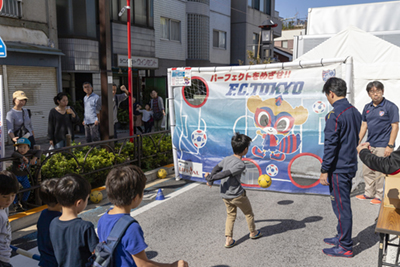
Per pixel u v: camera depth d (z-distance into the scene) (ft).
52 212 7.79
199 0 62.23
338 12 28.37
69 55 42.57
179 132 21.89
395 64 22.17
